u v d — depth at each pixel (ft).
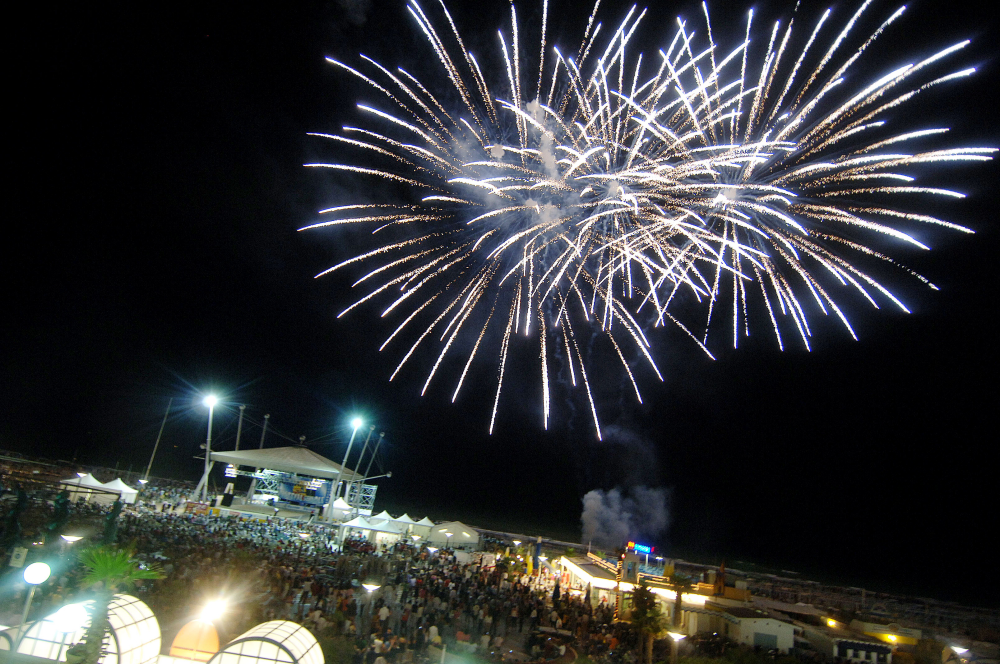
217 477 242.99
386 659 63.52
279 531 133.59
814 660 90.84
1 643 42.86
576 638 86.89
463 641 76.07
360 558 115.85
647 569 123.24
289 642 46.98
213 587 74.54
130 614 46.34
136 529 96.48
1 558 59.36
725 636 95.09
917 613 175.11
